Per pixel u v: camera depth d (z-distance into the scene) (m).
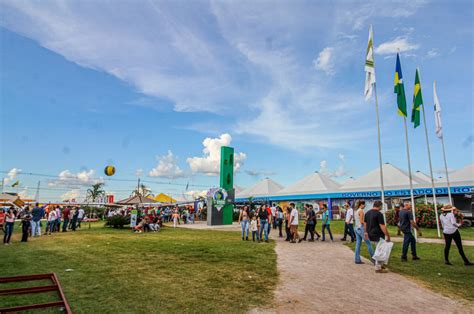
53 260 8.58
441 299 5.34
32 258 8.89
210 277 6.72
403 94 14.34
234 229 21.06
